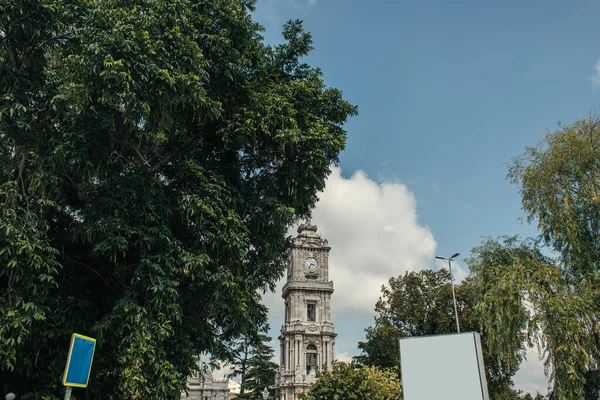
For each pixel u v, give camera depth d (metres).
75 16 17.78
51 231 20.56
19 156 17.19
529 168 29.39
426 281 59.00
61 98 17.30
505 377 50.56
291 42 25.03
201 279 20.72
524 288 26.67
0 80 17.12
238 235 19.84
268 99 20.94
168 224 19.89
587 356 24.06
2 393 18.19
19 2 16.61
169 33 17.83
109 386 20.81
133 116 17.20
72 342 12.50
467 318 51.44
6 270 16.36
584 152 27.42
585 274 26.52
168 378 18.12
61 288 19.72
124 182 19.02
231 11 20.73
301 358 89.88
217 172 21.48
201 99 17.94
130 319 17.39
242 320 22.23
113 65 15.99
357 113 24.66
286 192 23.12
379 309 59.56
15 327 15.36
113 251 18.64
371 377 47.31
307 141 21.45
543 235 29.06
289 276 99.56
